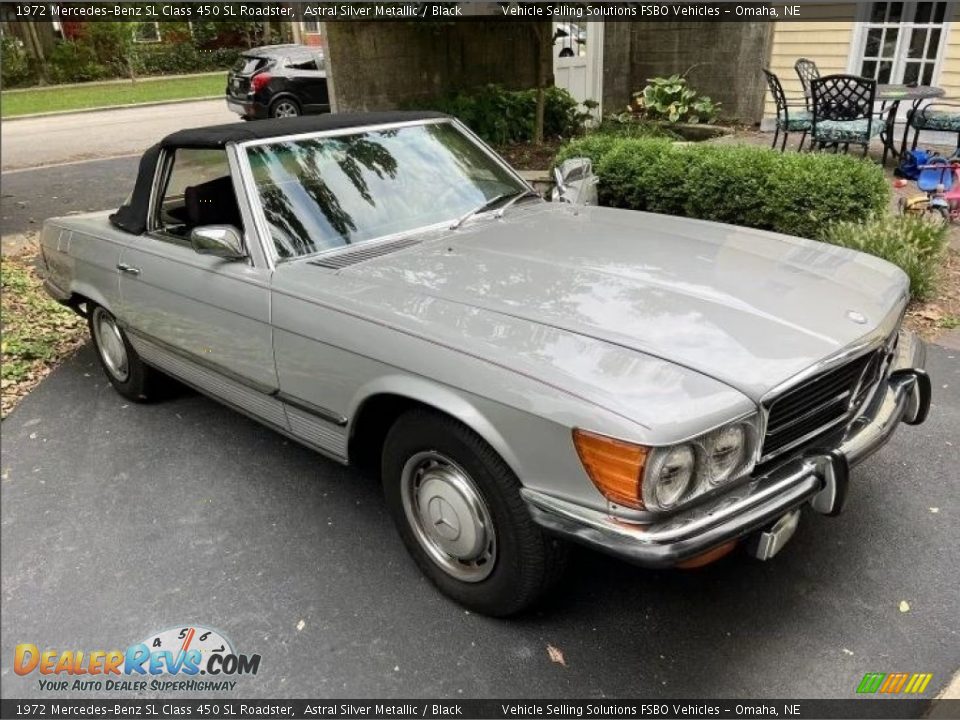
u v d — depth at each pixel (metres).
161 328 3.90
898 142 10.62
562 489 2.28
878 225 5.64
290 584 3.03
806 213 6.25
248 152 3.39
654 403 2.13
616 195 7.30
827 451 2.42
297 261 3.20
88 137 16.50
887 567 2.96
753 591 2.87
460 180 3.84
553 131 11.84
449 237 3.40
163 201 3.93
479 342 2.48
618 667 2.56
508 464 2.39
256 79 15.82
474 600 2.77
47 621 2.92
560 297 2.71
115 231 4.20
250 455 4.01
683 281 2.82
